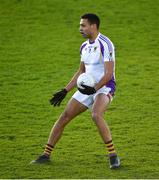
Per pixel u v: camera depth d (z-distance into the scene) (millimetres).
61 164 30297
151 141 34125
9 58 51469
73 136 35250
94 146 33438
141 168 29609
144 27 58188
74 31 57531
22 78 47031
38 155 31969
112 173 28844
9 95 43281
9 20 59781
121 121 37875
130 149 32781
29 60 51094
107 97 29828
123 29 57875
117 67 49375
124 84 45500
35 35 56625
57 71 48688
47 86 45375
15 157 31562
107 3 63562
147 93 43531
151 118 38375
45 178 28156
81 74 29609
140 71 48438
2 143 33938
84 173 28859
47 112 39906
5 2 63562
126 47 53875
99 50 29938
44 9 62188
